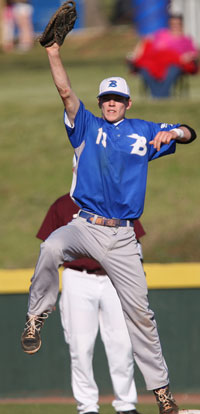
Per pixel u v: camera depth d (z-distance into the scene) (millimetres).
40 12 95125
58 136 49750
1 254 37219
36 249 37844
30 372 29578
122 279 18906
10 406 27812
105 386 29422
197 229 38125
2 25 89062
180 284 29469
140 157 18828
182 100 53688
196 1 72688
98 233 18688
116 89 18688
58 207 23359
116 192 18734
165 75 53562
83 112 18828
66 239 18422
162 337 29656
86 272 22969
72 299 22984
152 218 39812
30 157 47219
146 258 35969
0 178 44875
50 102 56406
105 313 23125
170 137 18297
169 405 19297
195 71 53844
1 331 29484
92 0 99188
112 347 23109
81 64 77500
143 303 19016
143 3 66750
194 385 29797
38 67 75562
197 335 29719
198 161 45875
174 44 52906
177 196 42062
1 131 51000
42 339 29484
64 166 45875
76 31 100625
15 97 58938
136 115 50000
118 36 91938
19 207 41594
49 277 18344
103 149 18688
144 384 29750
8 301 29406
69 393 29609
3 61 80062
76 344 22953
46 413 26297
